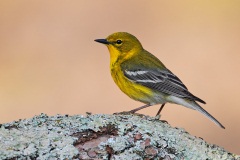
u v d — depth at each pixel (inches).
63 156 295.4
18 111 603.8
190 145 318.7
